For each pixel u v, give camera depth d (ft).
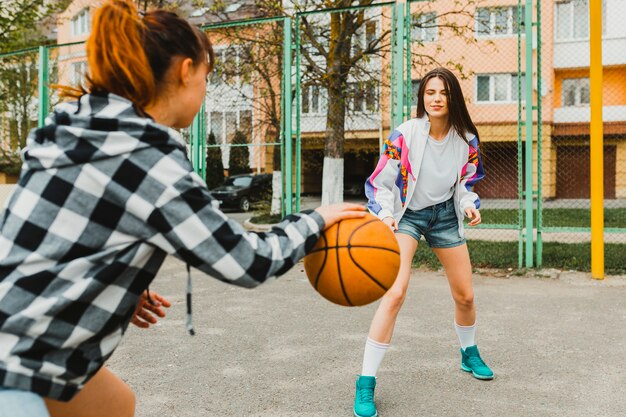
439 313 16.83
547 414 9.71
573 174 76.13
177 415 9.76
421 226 10.68
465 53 72.43
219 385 11.17
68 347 4.06
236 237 4.25
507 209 51.19
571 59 78.28
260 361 12.61
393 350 13.37
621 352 13.05
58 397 4.10
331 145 38.29
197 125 29.50
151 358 12.87
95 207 4.00
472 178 10.77
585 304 17.78
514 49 72.23
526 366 12.20
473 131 10.46
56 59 33.94
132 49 4.29
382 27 44.52
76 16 89.61
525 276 22.53
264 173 74.64
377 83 40.06
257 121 42.91
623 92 80.48
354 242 5.44
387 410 9.91
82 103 4.29
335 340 14.17
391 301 9.98
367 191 10.37
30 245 3.99
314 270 5.56
